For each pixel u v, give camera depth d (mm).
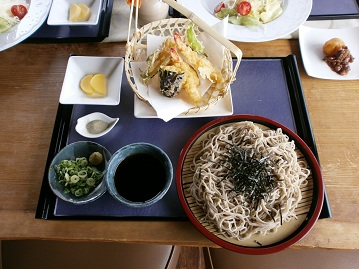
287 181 393
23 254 503
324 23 570
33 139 463
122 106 490
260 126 449
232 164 403
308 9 548
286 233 380
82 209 410
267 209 383
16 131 469
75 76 493
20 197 421
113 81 490
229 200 389
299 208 394
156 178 404
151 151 415
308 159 417
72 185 409
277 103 491
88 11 544
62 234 395
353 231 393
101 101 458
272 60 528
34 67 521
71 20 538
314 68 513
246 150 411
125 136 466
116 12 570
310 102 490
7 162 446
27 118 479
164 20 497
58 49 540
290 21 540
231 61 469
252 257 497
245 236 376
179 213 407
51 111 485
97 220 402
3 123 475
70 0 561
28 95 497
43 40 541
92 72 500
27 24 524
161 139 464
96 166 431
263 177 391
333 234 391
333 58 511
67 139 461
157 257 508
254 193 385
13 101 492
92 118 464
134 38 483
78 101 456
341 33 542
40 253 503
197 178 404
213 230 383
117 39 543
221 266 500
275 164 404
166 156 401
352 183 426
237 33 525
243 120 446
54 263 497
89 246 506
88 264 497
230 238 377
